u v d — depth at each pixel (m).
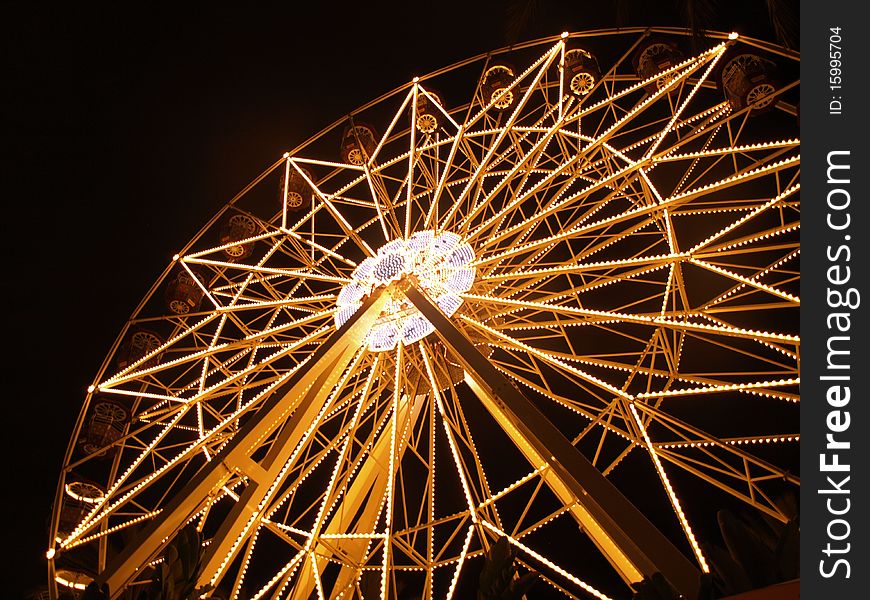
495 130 19.05
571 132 18.53
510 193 18.84
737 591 7.54
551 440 11.69
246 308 18.39
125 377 18.03
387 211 19.05
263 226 20.61
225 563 12.91
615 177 15.78
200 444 15.61
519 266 17.45
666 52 17.28
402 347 16.58
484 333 16.33
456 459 14.27
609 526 10.79
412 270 16.91
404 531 14.99
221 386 16.84
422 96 20.39
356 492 16.55
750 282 13.73
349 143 19.70
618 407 14.80
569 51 18.39
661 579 7.93
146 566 12.88
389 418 17.66
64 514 16.92
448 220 17.34
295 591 14.61
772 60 15.51
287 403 14.36
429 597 14.95
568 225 17.78
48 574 15.98
